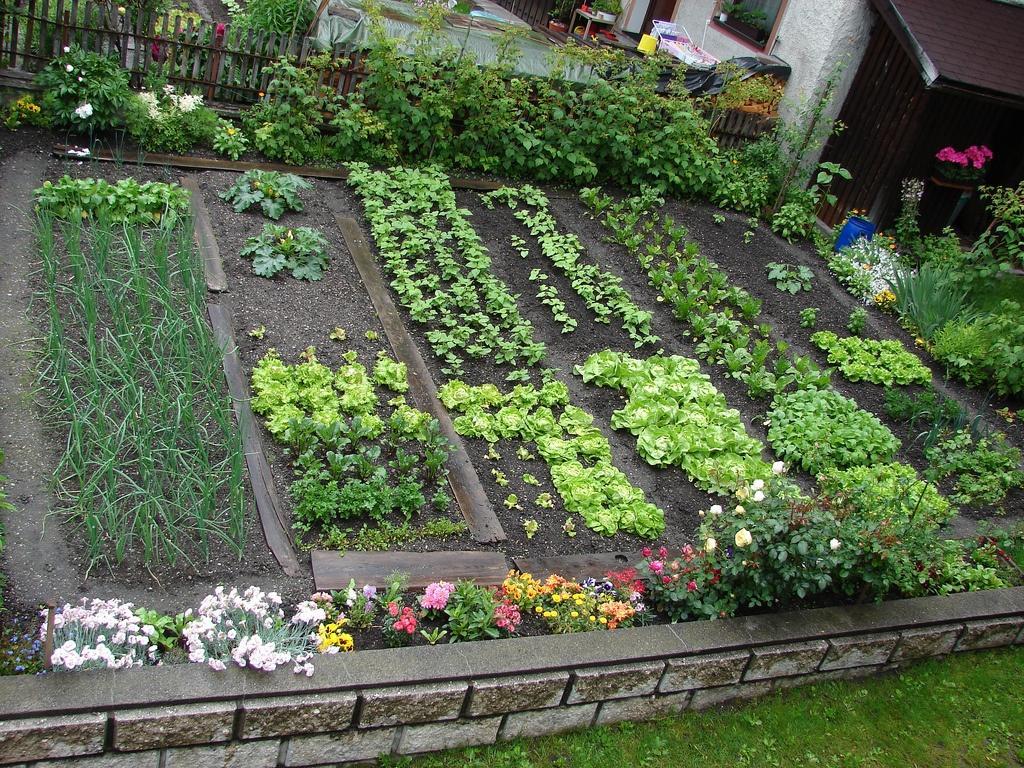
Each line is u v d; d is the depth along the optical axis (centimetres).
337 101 1034
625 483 650
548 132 1079
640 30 1600
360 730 424
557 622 506
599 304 877
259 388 638
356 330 750
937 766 509
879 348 926
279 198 877
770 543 518
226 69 1006
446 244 909
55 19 909
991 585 621
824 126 1191
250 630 446
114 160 872
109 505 475
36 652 411
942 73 1029
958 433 792
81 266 655
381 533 551
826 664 537
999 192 1033
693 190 1158
